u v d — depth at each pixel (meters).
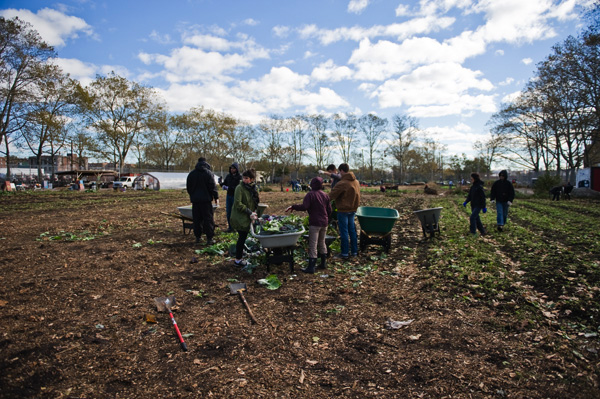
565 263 6.37
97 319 4.03
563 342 3.54
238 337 3.68
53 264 6.23
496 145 45.16
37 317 4.02
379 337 3.70
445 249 7.73
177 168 79.06
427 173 99.75
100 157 51.88
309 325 3.98
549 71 29.80
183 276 5.69
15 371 2.95
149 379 2.93
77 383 2.85
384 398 2.71
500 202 9.79
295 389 2.82
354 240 7.14
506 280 5.41
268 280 5.35
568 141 35.84
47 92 30.38
